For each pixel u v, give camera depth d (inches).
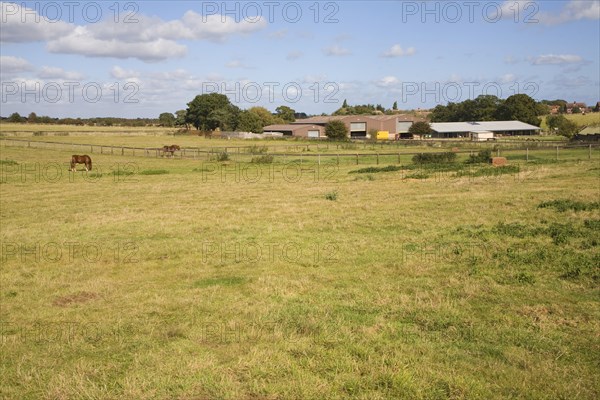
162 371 251.6
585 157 1646.2
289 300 374.3
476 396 221.8
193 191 1088.2
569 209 684.7
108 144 2933.1
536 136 3705.7
